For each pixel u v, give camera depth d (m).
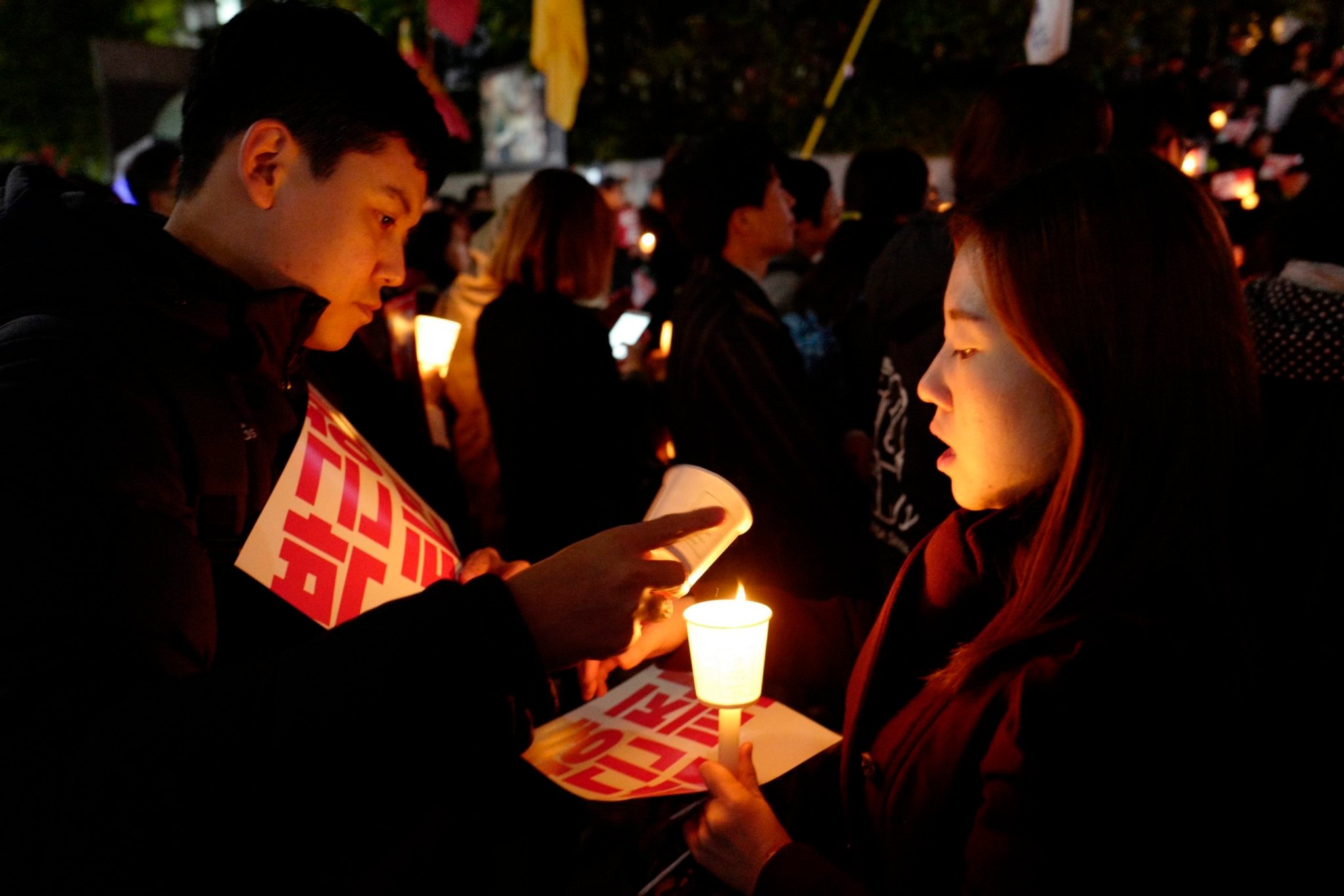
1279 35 8.62
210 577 0.94
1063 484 0.93
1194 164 4.27
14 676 0.74
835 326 3.01
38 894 0.73
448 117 5.12
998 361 0.96
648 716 1.37
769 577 2.25
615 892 1.18
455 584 0.87
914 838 0.97
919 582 1.18
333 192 1.10
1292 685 0.96
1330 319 1.72
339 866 1.01
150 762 0.74
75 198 1.03
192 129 1.12
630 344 3.75
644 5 9.73
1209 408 0.89
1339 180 1.78
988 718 0.92
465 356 3.49
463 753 0.83
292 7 1.10
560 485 2.69
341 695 0.78
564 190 2.72
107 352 0.91
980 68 8.64
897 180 2.94
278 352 1.12
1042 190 0.94
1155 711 0.82
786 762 1.22
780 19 8.88
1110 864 0.81
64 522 0.79
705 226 2.41
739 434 2.24
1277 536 1.28
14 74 17.44
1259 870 0.88
